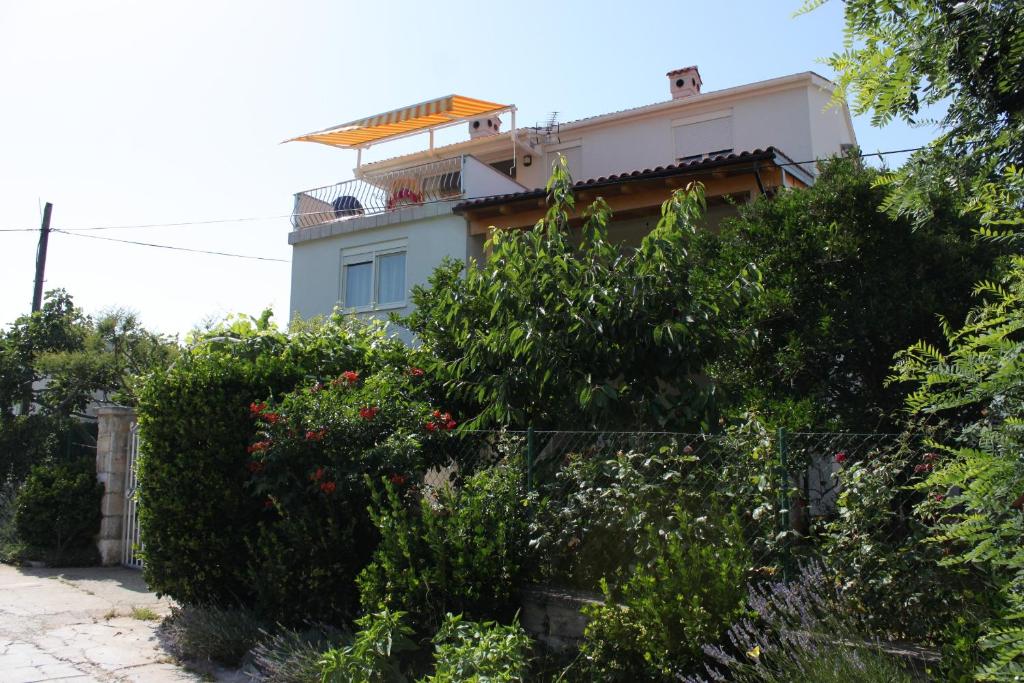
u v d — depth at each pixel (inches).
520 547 232.7
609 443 235.6
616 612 188.5
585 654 192.5
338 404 277.0
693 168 459.8
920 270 309.3
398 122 717.3
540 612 220.7
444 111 701.3
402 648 201.5
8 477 555.2
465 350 309.1
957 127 126.9
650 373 273.7
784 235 328.2
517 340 269.0
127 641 284.7
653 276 269.3
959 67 121.4
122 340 671.1
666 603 182.1
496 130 898.1
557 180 309.1
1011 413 103.9
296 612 258.8
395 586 222.1
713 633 175.5
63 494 453.4
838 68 117.0
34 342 648.4
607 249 288.8
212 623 266.5
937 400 112.4
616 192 496.4
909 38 114.0
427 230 583.8
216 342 337.4
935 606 166.6
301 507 265.6
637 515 206.8
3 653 269.3
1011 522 97.8
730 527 193.5
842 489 192.2
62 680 240.2
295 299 642.8
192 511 289.1
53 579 408.5
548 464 247.6
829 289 321.4
